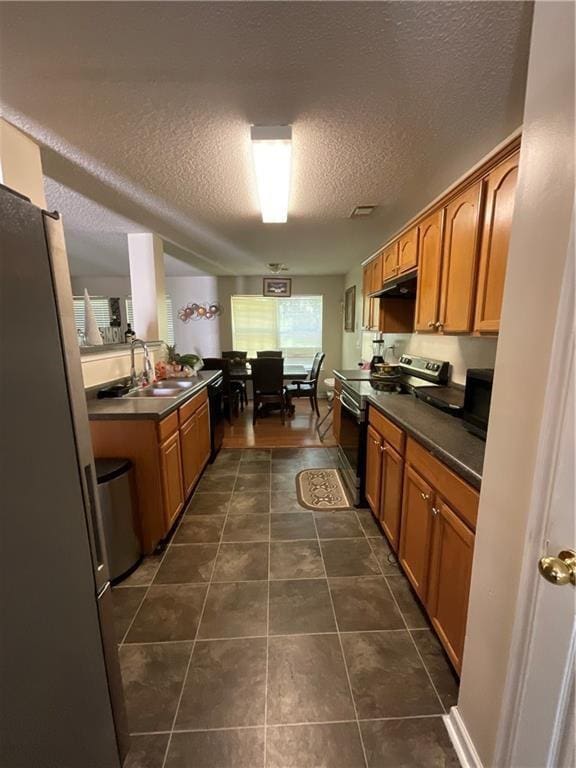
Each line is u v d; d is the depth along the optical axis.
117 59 1.05
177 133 1.47
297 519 2.47
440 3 0.86
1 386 0.64
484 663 0.97
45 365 0.74
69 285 0.81
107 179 1.93
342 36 0.97
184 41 0.98
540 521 0.71
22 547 0.71
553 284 0.70
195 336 6.20
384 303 3.16
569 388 0.62
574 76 0.63
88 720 0.91
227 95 1.23
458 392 2.20
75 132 1.46
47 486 0.76
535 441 0.76
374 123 1.40
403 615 1.62
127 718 1.14
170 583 1.84
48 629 0.78
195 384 3.01
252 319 6.29
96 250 3.90
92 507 0.88
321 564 1.98
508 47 1.00
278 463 3.51
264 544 2.18
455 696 1.25
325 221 2.70
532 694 0.76
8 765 0.72
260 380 4.83
